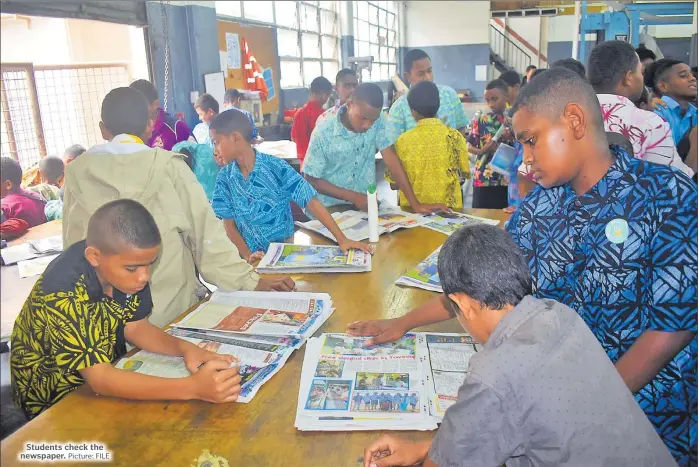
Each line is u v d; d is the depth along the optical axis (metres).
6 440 1.03
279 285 1.68
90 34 5.07
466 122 4.18
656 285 0.98
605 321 1.08
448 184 2.66
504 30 14.48
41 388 1.33
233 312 1.51
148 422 1.08
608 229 1.04
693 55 3.60
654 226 1.00
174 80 5.46
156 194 1.58
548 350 0.82
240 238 2.17
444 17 14.02
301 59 9.20
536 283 1.18
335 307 1.57
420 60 3.82
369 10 12.24
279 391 1.16
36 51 4.96
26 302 1.31
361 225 2.30
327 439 1.00
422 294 1.64
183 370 1.24
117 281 1.16
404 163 2.66
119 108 1.68
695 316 0.96
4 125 3.70
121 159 1.55
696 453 1.08
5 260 2.33
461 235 0.91
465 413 0.80
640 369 0.99
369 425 1.03
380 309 1.54
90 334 1.17
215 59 6.03
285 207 2.20
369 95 2.30
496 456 0.80
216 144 2.09
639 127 1.74
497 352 0.82
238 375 1.15
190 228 1.65
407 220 2.35
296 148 4.88
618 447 0.81
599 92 1.91
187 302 1.74
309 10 9.55
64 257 1.23
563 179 1.07
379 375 1.18
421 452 0.94
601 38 5.96
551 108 1.03
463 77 14.21
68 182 1.60
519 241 1.20
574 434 0.79
